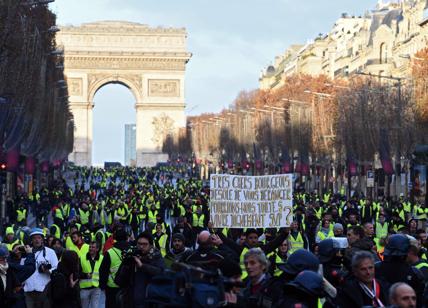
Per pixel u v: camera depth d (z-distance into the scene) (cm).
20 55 10431
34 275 3916
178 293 2184
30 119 12888
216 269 2256
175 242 3678
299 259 2355
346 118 16562
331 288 2466
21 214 10262
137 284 3153
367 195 16188
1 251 3669
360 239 3541
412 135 14212
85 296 4338
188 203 10450
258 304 2417
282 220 3956
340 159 18488
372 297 2444
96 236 5078
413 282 2798
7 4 9138
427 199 11106
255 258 2467
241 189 3994
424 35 19525
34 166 16038
